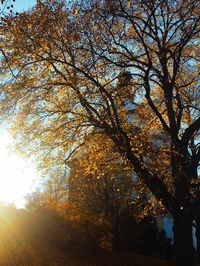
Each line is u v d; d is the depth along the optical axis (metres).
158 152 17.67
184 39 18.67
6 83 16.16
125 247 31.86
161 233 36.75
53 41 16.66
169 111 19.44
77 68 16.44
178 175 17.44
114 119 17.75
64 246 20.27
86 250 21.47
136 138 17.64
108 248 23.56
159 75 18.88
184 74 22.70
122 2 18.06
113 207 31.66
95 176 21.59
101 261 19.80
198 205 17.72
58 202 24.36
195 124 18.55
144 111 20.42
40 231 20.66
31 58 16.38
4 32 15.65
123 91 17.81
